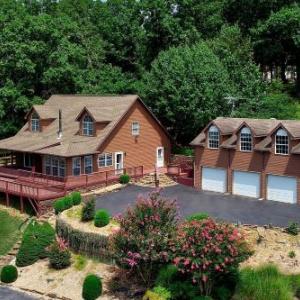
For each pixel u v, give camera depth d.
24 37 61.84
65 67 62.56
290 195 43.72
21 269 35.09
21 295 31.83
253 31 74.81
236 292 28.62
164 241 29.28
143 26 79.19
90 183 47.69
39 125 55.62
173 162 58.97
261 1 76.88
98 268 33.75
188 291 28.72
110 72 72.12
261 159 45.22
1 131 62.78
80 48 67.00
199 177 49.59
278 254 30.94
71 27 70.62
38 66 63.59
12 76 63.38
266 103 63.16
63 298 31.16
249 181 46.25
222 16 82.19
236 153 46.88
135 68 81.00
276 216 38.59
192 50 62.34
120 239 29.84
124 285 31.67
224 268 27.58
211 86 57.94
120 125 52.66
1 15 65.31
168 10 75.81
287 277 28.94
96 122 51.25
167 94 59.34
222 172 48.03
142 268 31.23
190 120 59.06
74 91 66.44
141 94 63.06
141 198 31.22
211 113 57.47
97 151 49.97
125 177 49.88
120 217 31.34
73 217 38.34
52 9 87.38
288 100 69.88
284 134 43.66
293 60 79.94
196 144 49.28
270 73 85.88
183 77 58.62
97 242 34.62
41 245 35.88
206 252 27.22
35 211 44.00
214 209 41.06
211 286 28.44
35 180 49.31
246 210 40.69
